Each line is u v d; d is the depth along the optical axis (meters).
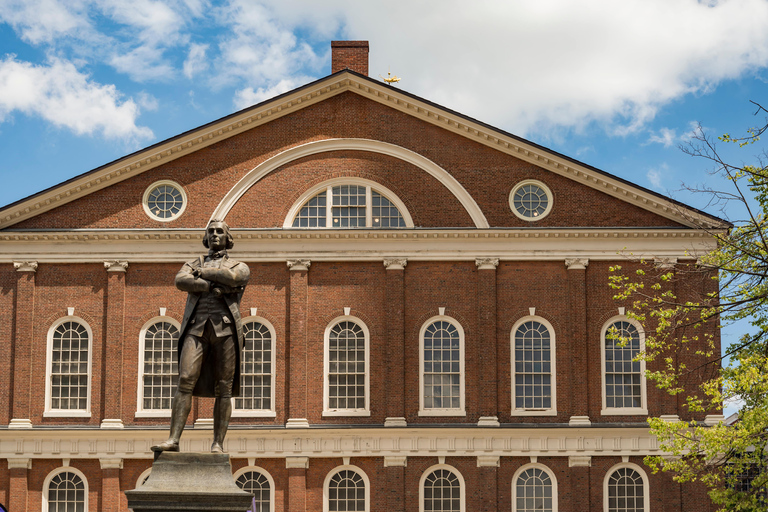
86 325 49.34
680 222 49.84
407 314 49.50
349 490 47.75
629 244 49.81
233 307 15.45
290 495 47.28
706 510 47.22
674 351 48.78
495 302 49.34
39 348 49.03
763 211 28.92
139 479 47.81
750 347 30.77
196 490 14.14
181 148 50.38
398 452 47.75
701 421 48.19
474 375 48.81
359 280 49.72
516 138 50.09
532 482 47.81
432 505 47.59
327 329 49.25
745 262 29.48
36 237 49.50
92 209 50.06
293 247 49.88
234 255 49.62
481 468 47.69
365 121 51.09
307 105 51.19
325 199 50.78
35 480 47.78
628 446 47.81
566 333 49.25
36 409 48.50
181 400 15.05
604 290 49.72
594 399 48.66
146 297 49.47
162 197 50.34
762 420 30.05
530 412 48.53
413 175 50.75
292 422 47.88
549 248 49.81
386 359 48.84
